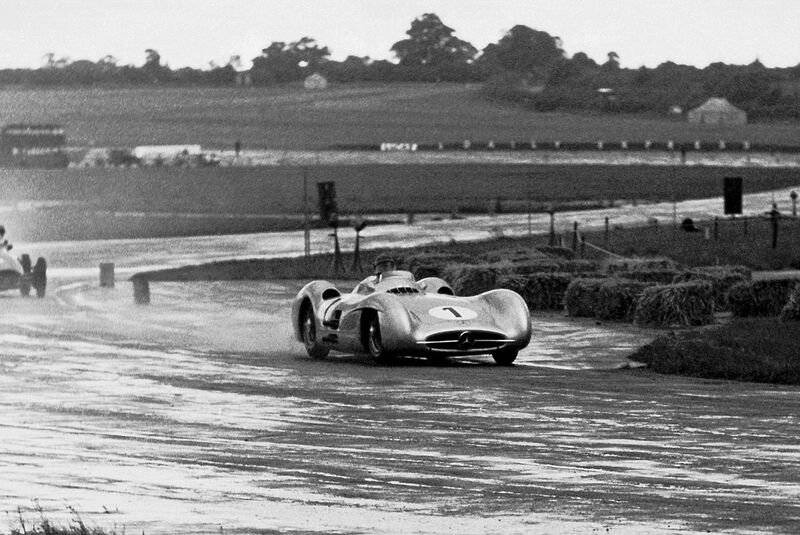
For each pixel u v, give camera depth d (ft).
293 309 145.18
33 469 73.72
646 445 77.15
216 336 165.58
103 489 67.62
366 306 129.59
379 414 92.79
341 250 369.71
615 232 395.75
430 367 126.00
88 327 179.01
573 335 156.56
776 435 80.38
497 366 126.31
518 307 128.98
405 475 69.05
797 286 165.27
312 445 79.66
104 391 109.40
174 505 62.95
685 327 164.04
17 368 128.16
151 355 141.18
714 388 105.40
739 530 55.16
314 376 118.52
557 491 64.03
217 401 101.81
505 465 71.46
